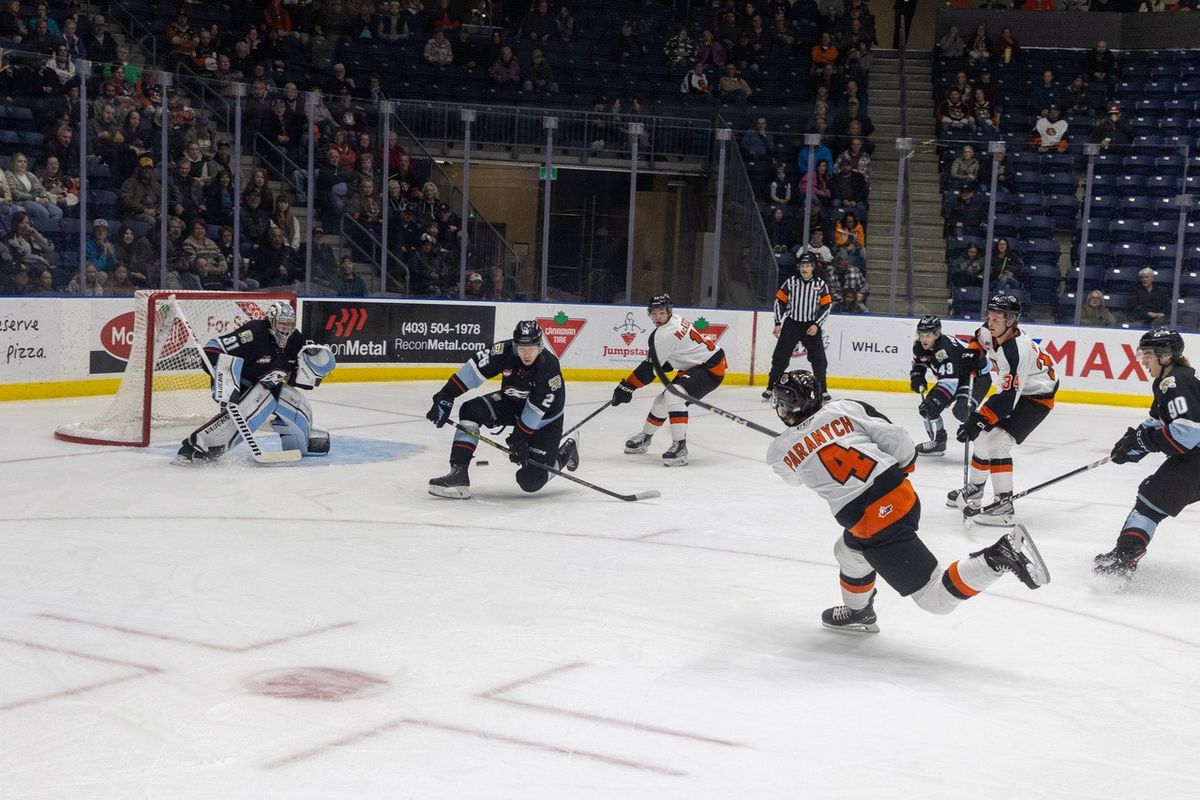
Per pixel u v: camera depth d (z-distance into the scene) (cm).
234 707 372
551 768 333
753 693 404
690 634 471
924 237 1504
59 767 325
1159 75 1842
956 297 1478
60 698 376
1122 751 362
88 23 1461
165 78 1202
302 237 1328
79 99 1134
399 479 788
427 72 1731
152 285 1196
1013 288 1463
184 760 331
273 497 715
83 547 579
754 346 1473
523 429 713
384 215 1359
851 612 474
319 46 1675
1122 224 1505
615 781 326
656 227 1523
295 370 844
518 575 554
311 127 1311
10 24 1377
